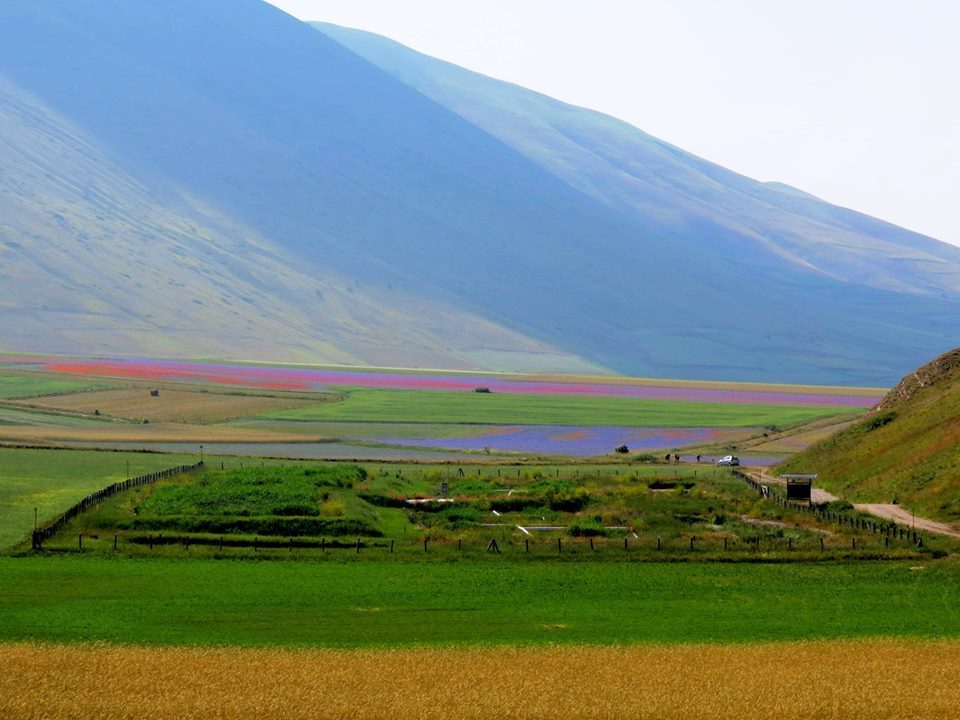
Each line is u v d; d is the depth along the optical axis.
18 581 88.44
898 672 63.69
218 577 91.50
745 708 56.56
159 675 61.22
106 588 86.56
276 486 127.06
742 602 85.69
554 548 105.00
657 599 86.50
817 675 62.84
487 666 64.38
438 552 103.25
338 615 79.62
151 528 110.31
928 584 92.00
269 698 57.22
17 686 58.72
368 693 58.38
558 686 60.16
